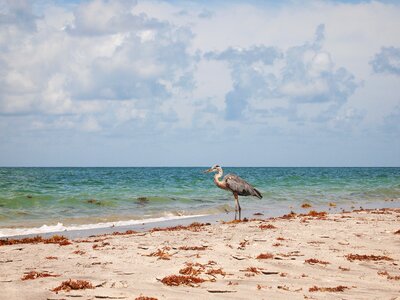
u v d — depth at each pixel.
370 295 8.55
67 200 32.66
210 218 25.05
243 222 20.23
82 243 14.80
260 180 68.25
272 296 8.40
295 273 10.46
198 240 14.98
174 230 17.91
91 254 12.57
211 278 9.77
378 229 17.47
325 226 18.34
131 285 8.98
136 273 10.15
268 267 11.02
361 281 9.78
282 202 34.91
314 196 40.28
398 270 10.95
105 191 43.12
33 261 11.67
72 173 104.25
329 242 14.58
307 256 12.34
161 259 11.77
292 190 47.34
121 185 52.72
